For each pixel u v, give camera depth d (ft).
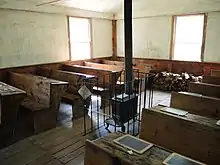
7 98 8.89
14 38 16.11
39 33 17.71
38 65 18.03
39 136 10.61
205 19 18.72
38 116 10.84
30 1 16.34
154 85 20.85
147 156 4.69
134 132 10.97
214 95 10.73
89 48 22.58
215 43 18.53
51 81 11.60
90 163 5.37
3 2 14.74
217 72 14.62
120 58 25.80
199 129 5.93
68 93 14.11
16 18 15.99
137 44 23.77
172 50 21.16
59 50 19.56
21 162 8.36
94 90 15.42
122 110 10.66
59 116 13.43
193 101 9.11
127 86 11.55
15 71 16.51
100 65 19.74
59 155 8.87
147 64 22.08
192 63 20.11
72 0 18.13
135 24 23.49
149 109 7.20
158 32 21.83
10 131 9.91
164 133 6.71
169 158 4.59
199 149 5.92
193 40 19.93
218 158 5.56
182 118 6.35
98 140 5.46
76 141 10.11
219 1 17.44
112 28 25.26
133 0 21.24
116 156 4.69
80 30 21.39
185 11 19.57
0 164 8.22
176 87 19.47
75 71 18.16
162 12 20.98
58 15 18.97
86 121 12.63
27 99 12.70
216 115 8.44
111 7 22.56
